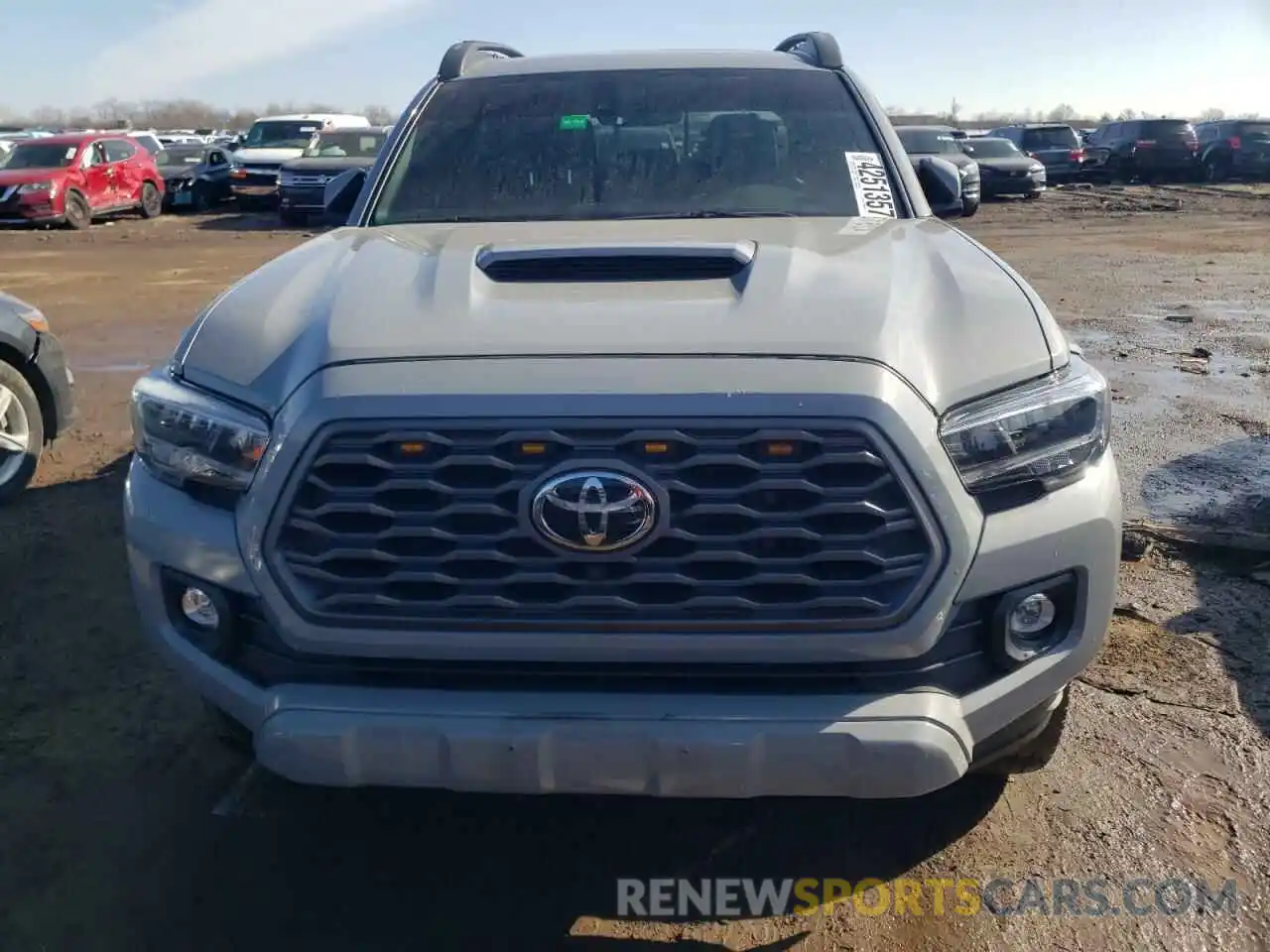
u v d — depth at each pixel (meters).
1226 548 4.52
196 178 24.62
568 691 2.26
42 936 2.58
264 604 2.29
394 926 2.62
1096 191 27.48
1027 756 2.79
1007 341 2.44
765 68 4.04
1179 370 8.01
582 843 2.92
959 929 2.58
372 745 2.26
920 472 2.18
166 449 2.46
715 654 2.20
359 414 2.21
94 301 11.51
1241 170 30.47
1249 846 2.82
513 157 3.73
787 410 2.15
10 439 5.27
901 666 2.27
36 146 21.31
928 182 3.88
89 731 3.41
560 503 2.17
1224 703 3.47
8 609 4.18
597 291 2.51
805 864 2.82
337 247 3.07
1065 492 2.37
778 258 2.64
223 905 2.69
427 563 2.23
